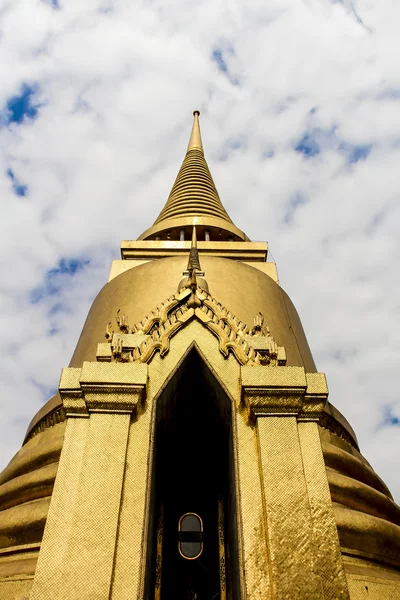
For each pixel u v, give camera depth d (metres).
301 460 9.16
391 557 11.99
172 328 10.96
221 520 10.75
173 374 10.28
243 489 8.95
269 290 20.20
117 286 20.19
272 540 8.26
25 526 11.34
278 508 8.59
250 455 9.37
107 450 9.11
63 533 8.32
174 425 11.57
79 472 8.98
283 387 9.89
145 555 8.17
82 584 7.71
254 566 8.15
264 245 24.58
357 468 14.01
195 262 14.30
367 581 10.17
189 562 10.88
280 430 9.52
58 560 8.03
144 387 9.81
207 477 11.89
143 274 19.98
